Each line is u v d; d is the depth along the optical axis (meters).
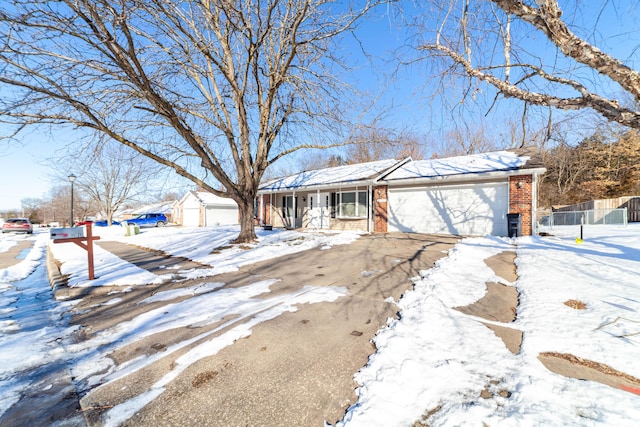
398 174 13.98
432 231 12.91
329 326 3.66
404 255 8.02
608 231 11.77
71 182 18.73
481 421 1.98
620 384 2.33
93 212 48.44
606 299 4.08
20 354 3.18
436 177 12.09
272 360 2.90
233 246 10.58
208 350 3.13
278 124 11.17
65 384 2.61
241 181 11.16
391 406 2.16
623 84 3.01
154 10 6.68
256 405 2.26
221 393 2.42
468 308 4.07
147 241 13.98
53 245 13.07
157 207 44.44
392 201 14.01
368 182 13.88
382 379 2.48
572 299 4.18
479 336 3.22
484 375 2.51
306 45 9.17
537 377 2.44
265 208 19.56
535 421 1.95
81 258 9.27
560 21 3.03
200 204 28.34
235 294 5.16
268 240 11.84
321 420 2.09
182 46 7.95
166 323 3.95
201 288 5.62
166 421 2.12
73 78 6.68
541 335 3.18
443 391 2.31
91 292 5.54
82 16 5.61
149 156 8.63
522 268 6.08
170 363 2.91
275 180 20.48
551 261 6.50
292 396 2.36
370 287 5.27
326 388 2.44
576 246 8.23
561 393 2.23
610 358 2.69
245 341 3.31
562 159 20.48
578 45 3.04
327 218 16.48
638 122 3.03
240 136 10.77
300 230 15.94
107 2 5.78
